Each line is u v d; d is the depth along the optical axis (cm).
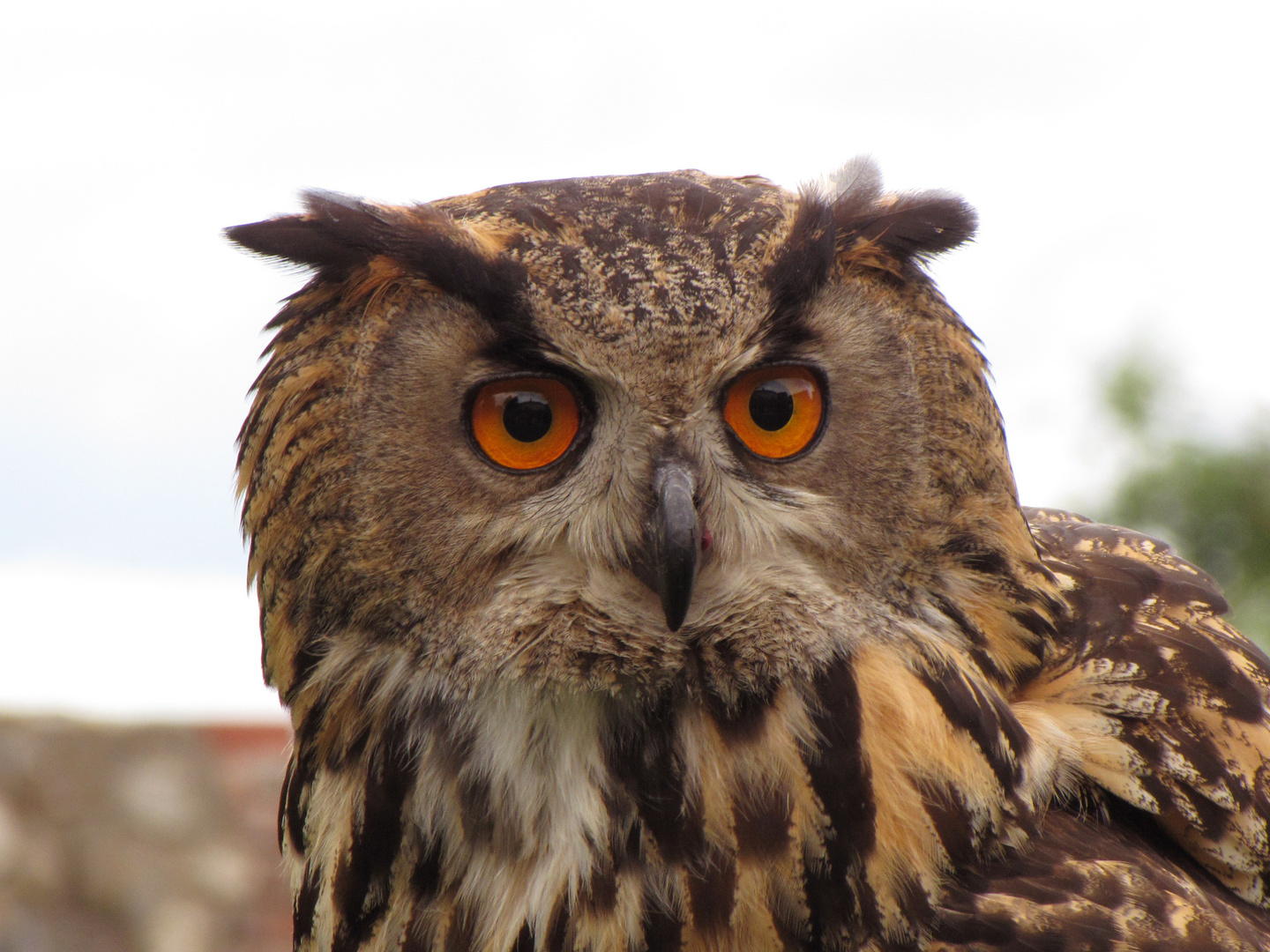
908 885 271
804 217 273
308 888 275
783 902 271
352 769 274
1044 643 275
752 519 273
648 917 271
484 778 273
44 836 433
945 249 275
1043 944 270
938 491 273
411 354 273
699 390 272
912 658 273
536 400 273
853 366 273
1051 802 273
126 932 429
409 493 273
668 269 272
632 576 273
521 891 272
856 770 272
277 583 275
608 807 272
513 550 273
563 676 273
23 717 447
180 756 457
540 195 274
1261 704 276
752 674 273
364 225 274
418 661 273
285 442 274
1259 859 274
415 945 273
